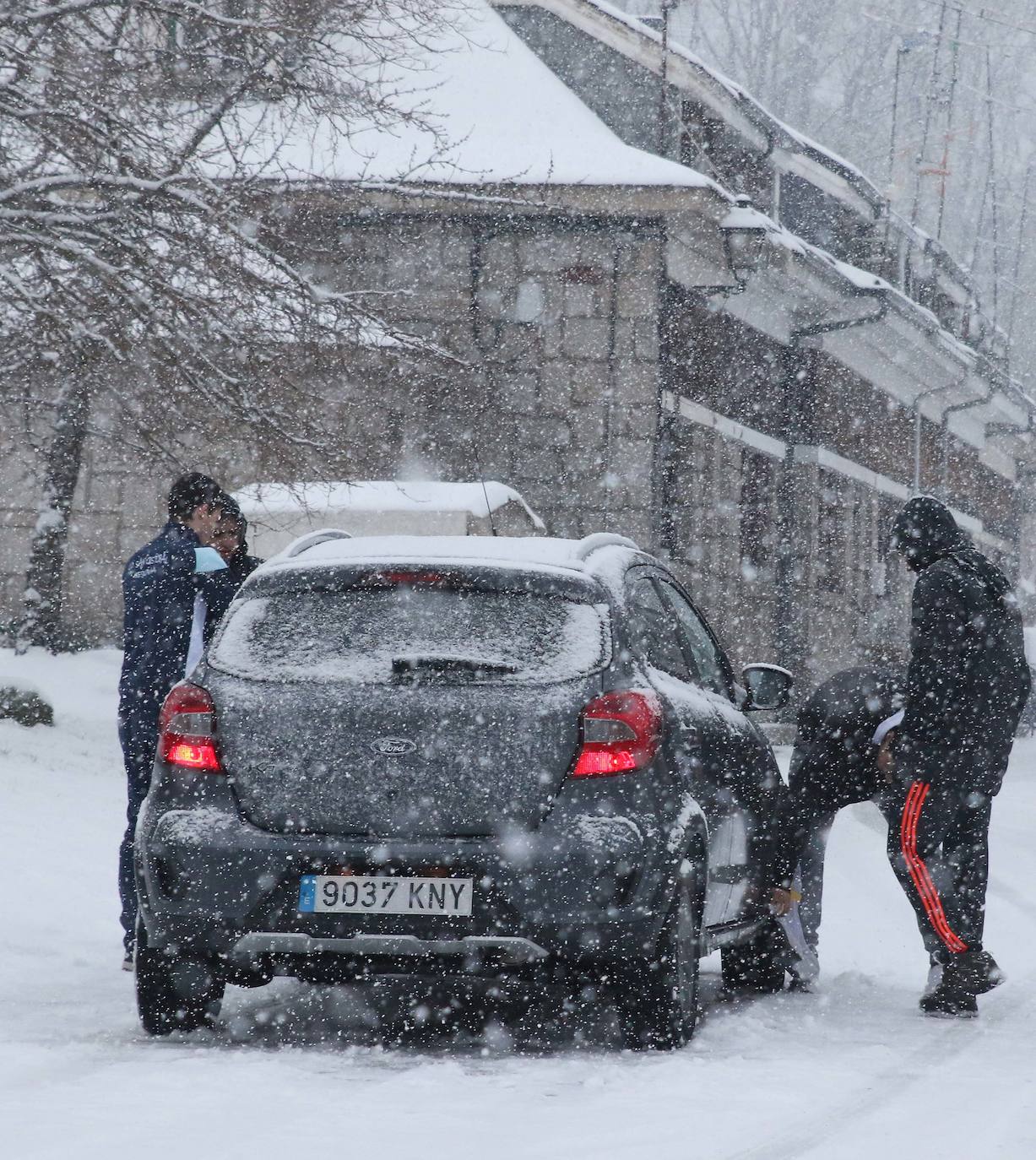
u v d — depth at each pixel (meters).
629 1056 18.16
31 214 46.78
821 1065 17.56
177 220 50.25
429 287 69.88
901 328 89.19
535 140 72.44
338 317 53.47
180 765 18.34
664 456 70.62
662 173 68.50
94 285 49.53
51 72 47.78
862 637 95.75
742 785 22.36
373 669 18.28
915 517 23.42
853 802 24.80
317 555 19.86
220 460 64.06
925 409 108.19
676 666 21.03
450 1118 14.34
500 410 69.75
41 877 30.39
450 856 17.50
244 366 53.47
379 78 59.00
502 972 17.89
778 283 78.31
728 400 77.75
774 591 84.00
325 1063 17.30
